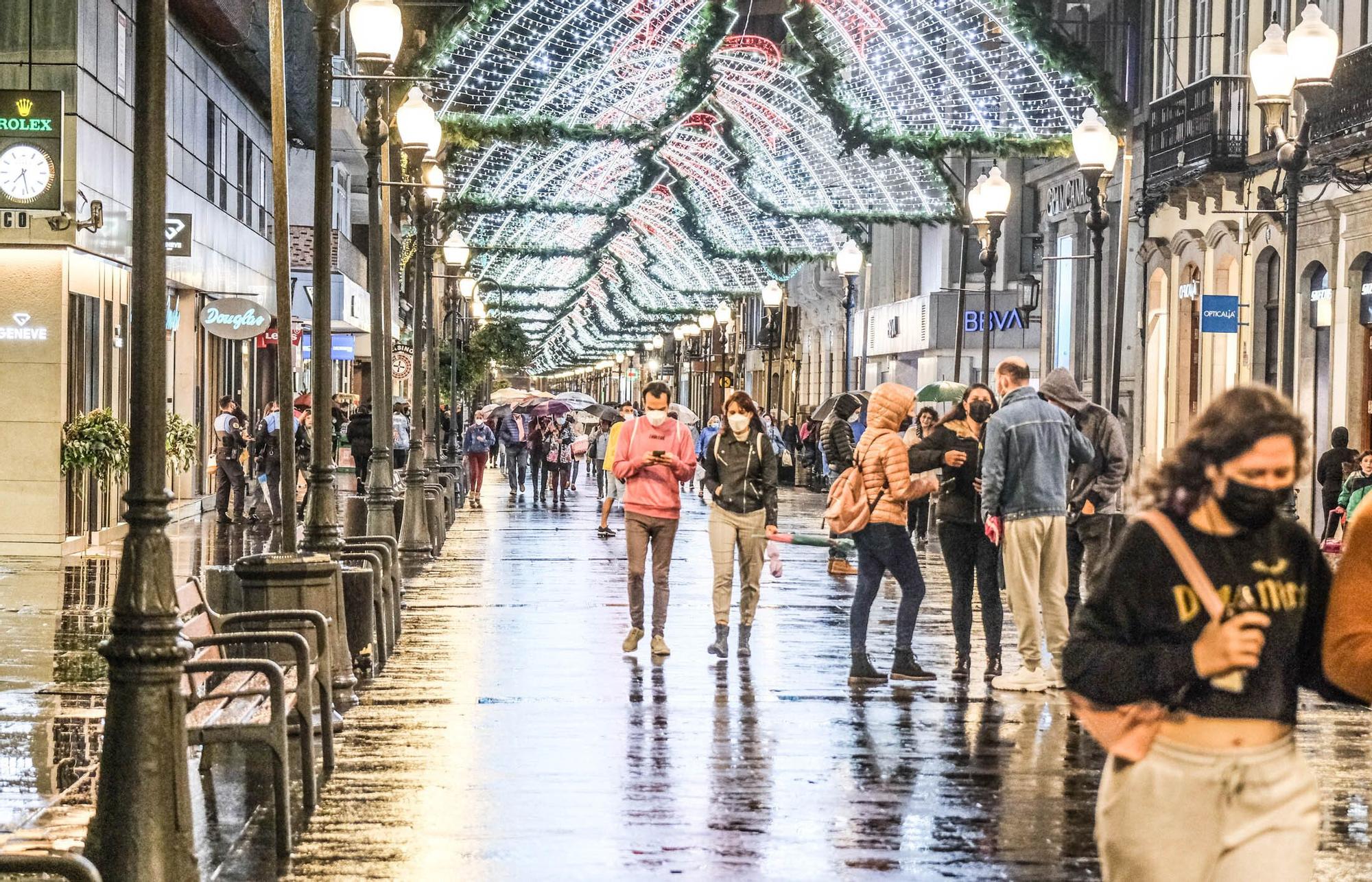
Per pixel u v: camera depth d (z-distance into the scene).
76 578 52.84
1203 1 81.88
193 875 17.00
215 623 24.64
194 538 69.31
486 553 64.94
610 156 98.69
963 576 33.66
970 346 126.06
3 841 20.25
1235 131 76.06
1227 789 11.55
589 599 48.16
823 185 94.38
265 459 78.75
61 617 42.34
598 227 138.88
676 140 98.31
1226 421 11.63
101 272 68.12
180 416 79.56
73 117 61.25
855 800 22.89
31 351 61.53
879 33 68.44
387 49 42.25
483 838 20.70
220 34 84.19
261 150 108.06
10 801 22.50
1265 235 74.38
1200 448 11.67
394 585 39.03
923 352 134.12
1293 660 11.77
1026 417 31.64
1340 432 58.66
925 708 30.23
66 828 20.97
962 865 19.61
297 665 22.25
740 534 36.72
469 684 32.72
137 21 17.23
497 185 101.81
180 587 23.34
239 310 81.56
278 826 19.91
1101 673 11.66
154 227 17.14
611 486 73.00
